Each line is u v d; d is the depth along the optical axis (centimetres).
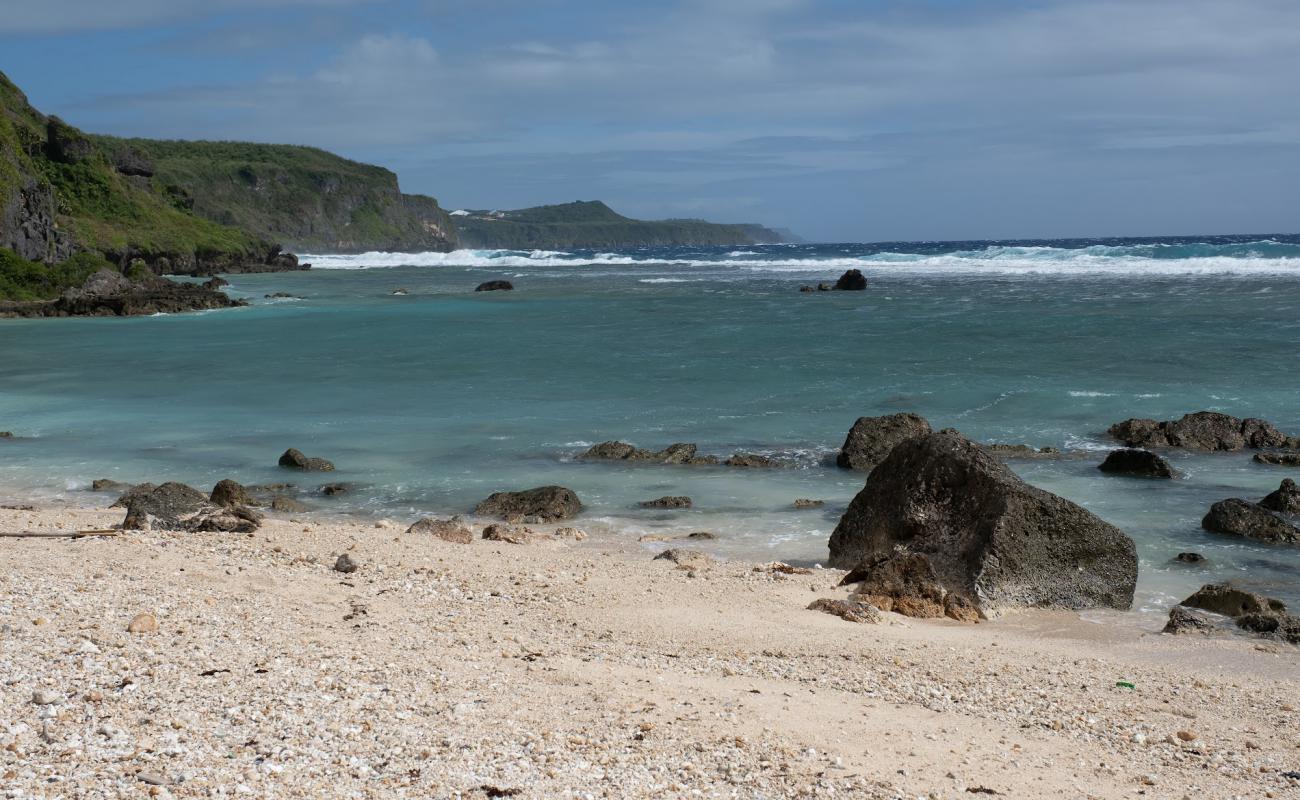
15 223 7431
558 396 2755
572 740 662
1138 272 6881
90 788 512
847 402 2572
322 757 592
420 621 991
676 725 711
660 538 1519
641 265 11844
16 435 2317
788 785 618
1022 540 1241
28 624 817
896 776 652
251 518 1454
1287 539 1486
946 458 1346
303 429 2369
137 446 2200
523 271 11162
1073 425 2278
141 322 5316
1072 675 962
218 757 575
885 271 8356
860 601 1153
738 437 2233
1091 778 689
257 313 5819
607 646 955
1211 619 1158
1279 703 896
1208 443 2080
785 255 14562
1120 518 1612
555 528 1587
